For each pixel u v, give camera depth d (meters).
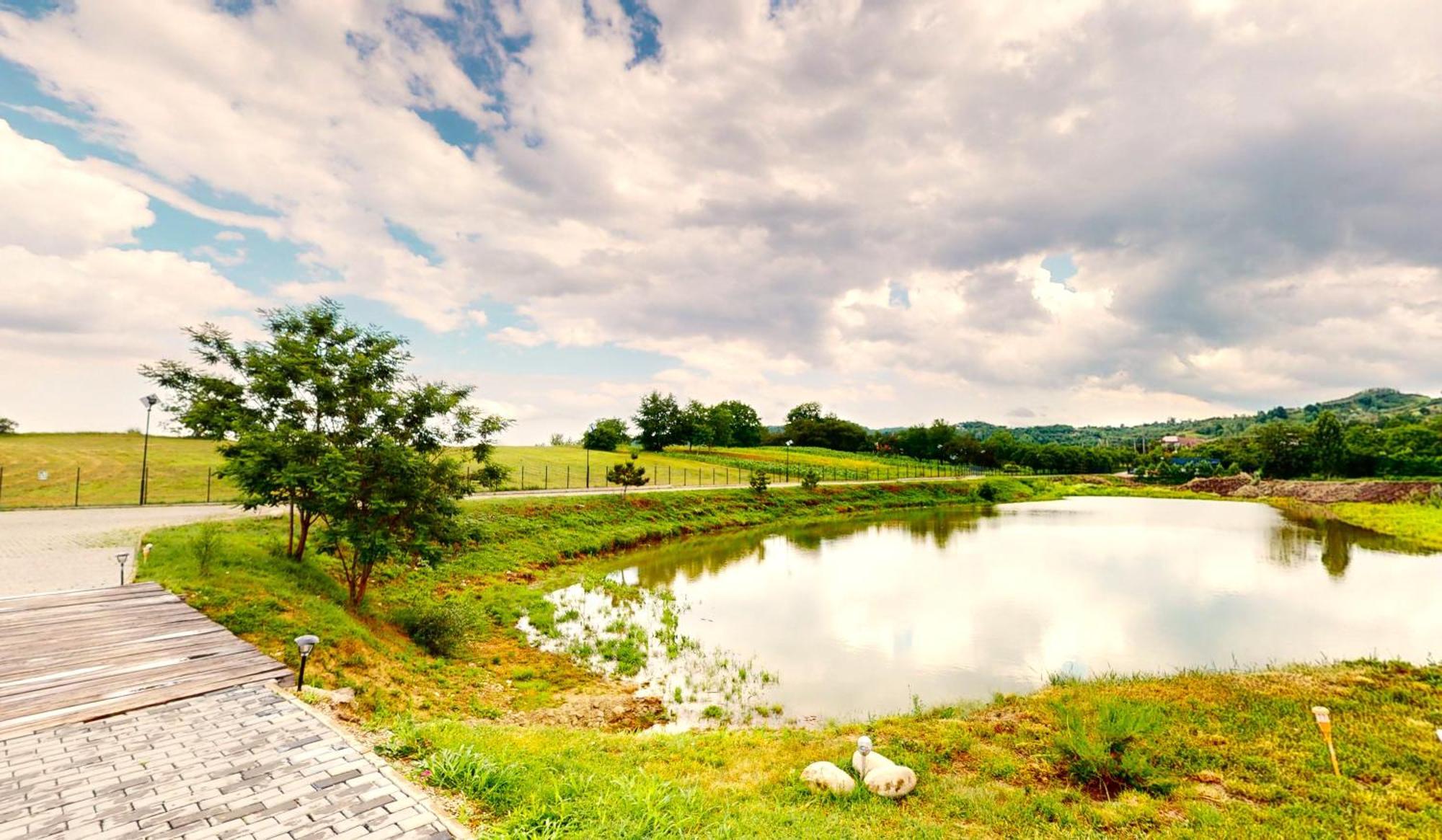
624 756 11.05
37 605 14.63
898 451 153.00
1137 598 27.98
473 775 7.86
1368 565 34.69
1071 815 9.70
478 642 20.84
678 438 113.81
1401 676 16.69
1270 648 20.56
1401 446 95.00
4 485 37.97
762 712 15.99
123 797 7.01
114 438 59.66
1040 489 103.69
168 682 10.57
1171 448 186.00
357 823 6.62
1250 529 51.88
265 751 8.27
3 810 6.69
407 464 18.88
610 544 41.00
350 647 15.72
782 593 29.33
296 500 19.52
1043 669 19.02
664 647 21.11
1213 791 10.58
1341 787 10.58
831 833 8.44
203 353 19.52
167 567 17.75
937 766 11.76
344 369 20.20
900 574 33.84
